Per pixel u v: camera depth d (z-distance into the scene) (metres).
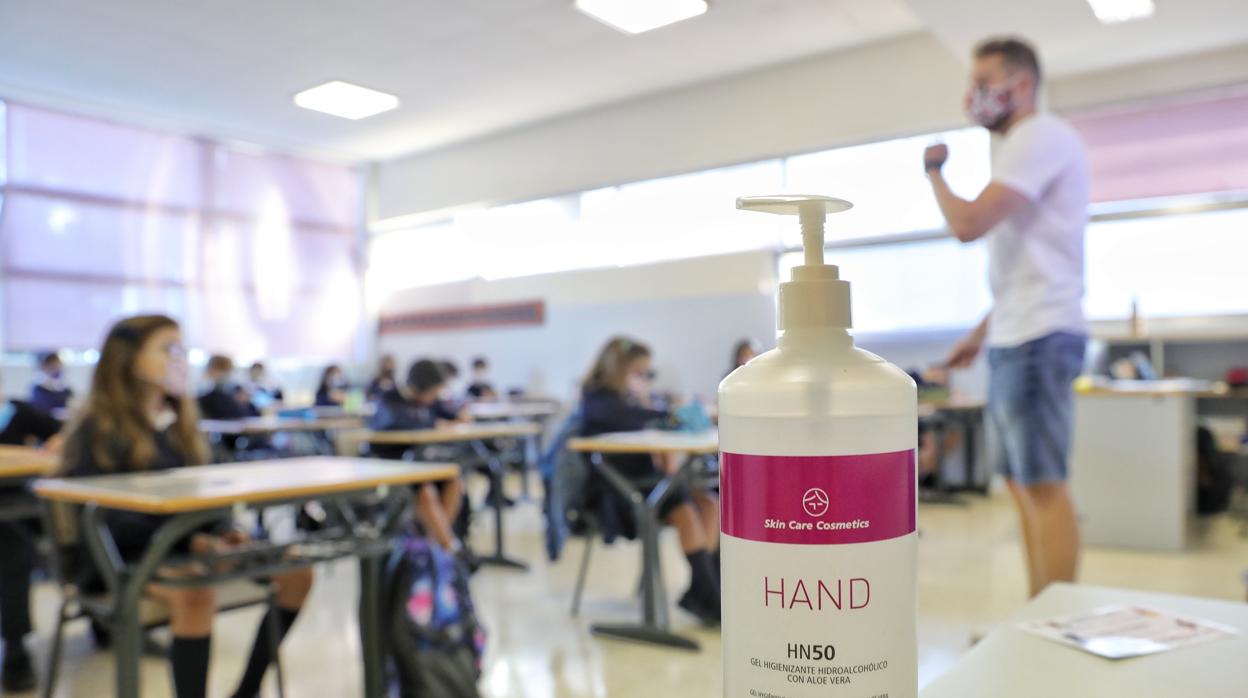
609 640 3.08
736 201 0.42
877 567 0.39
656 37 6.38
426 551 2.30
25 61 6.71
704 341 7.94
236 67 6.86
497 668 2.79
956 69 6.33
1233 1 4.86
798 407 0.38
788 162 7.25
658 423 3.83
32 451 2.93
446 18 5.95
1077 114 6.38
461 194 9.40
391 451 4.27
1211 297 6.13
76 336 7.91
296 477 1.88
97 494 1.62
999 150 1.76
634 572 4.14
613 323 8.52
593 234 8.67
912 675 0.40
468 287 9.67
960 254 6.83
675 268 8.12
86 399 2.14
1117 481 4.46
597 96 7.82
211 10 5.81
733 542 0.41
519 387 9.26
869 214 7.07
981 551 4.39
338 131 8.76
